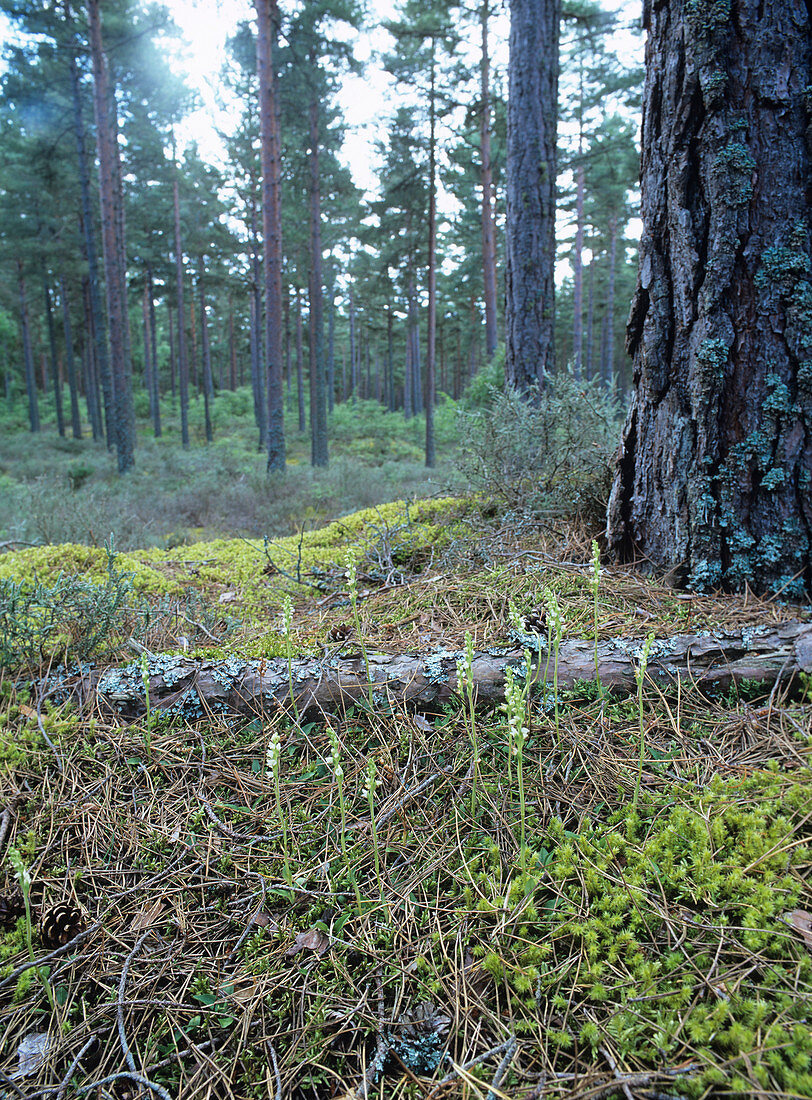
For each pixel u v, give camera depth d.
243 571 4.29
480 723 2.38
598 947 1.52
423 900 1.78
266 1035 1.50
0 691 2.67
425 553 4.24
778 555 2.81
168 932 1.77
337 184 24.25
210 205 30.30
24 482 14.47
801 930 1.50
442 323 45.75
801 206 2.72
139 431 36.03
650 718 2.30
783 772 2.01
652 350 3.12
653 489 3.17
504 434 4.69
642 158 3.16
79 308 42.97
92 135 23.67
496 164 21.30
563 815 2.01
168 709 2.57
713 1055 1.27
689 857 1.74
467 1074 1.31
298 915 1.79
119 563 4.27
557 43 6.45
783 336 2.75
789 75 2.70
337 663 2.57
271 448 15.06
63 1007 1.60
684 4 2.83
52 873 1.95
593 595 2.95
